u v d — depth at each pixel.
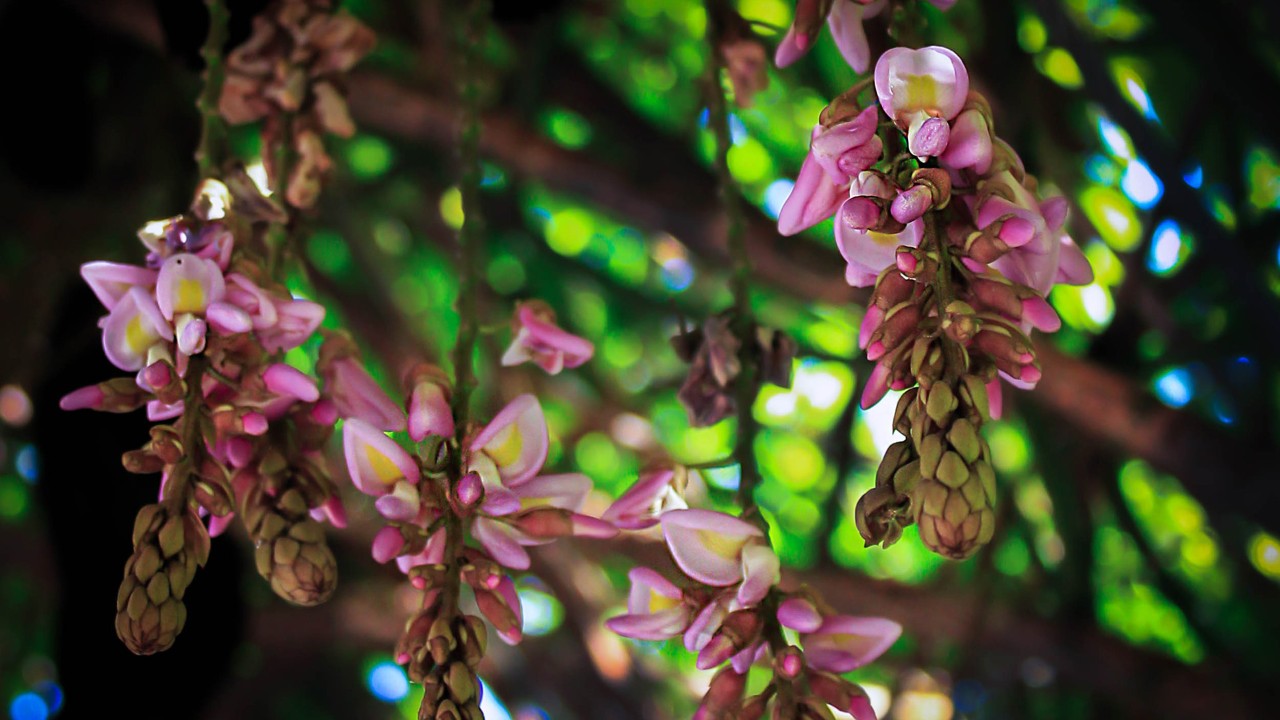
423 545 0.71
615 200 1.48
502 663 2.26
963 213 0.68
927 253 0.66
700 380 0.80
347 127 0.83
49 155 1.26
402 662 0.70
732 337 0.79
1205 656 1.81
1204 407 1.63
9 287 1.44
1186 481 1.45
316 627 2.19
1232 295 1.39
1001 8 1.33
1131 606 2.13
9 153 1.26
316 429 0.73
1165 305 1.52
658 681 2.25
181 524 0.69
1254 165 1.67
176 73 1.36
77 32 1.26
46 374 1.04
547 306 0.77
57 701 0.98
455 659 0.69
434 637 0.69
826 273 1.45
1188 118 1.34
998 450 2.00
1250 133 1.47
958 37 1.35
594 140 1.55
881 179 0.67
